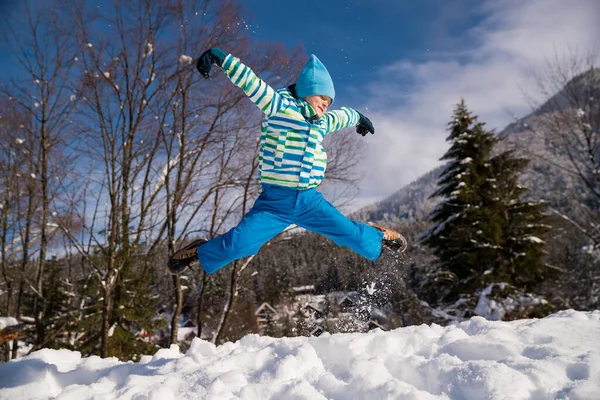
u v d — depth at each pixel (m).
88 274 13.91
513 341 3.18
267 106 2.87
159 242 12.20
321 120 3.12
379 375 2.81
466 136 18.22
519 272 17.48
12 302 17.34
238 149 11.71
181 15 10.02
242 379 2.96
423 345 3.42
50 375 3.46
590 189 15.70
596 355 2.65
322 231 3.13
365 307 5.66
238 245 2.90
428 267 18.94
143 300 14.70
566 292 18.80
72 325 13.94
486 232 17.09
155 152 10.89
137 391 2.90
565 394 2.33
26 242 14.39
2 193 14.40
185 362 3.53
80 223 10.68
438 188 19.66
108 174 10.26
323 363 3.37
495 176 18.11
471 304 16.16
